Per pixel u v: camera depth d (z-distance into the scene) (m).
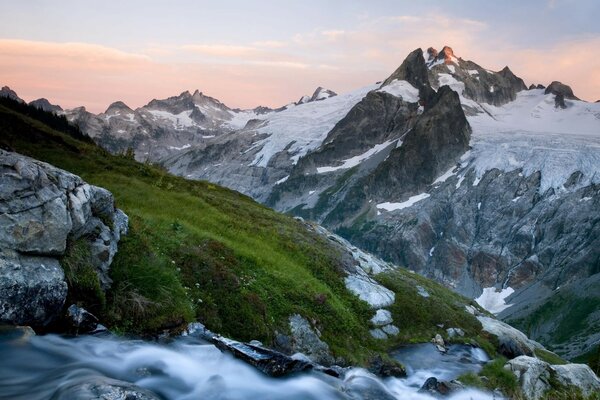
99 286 16.05
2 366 12.02
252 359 16.38
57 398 10.86
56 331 14.59
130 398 11.22
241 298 22.28
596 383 25.94
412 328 34.59
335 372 19.16
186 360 15.51
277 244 37.41
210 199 48.06
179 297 19.14
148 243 20.80
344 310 29.95
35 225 14.52
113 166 50.31
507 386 25.41
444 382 22.77
